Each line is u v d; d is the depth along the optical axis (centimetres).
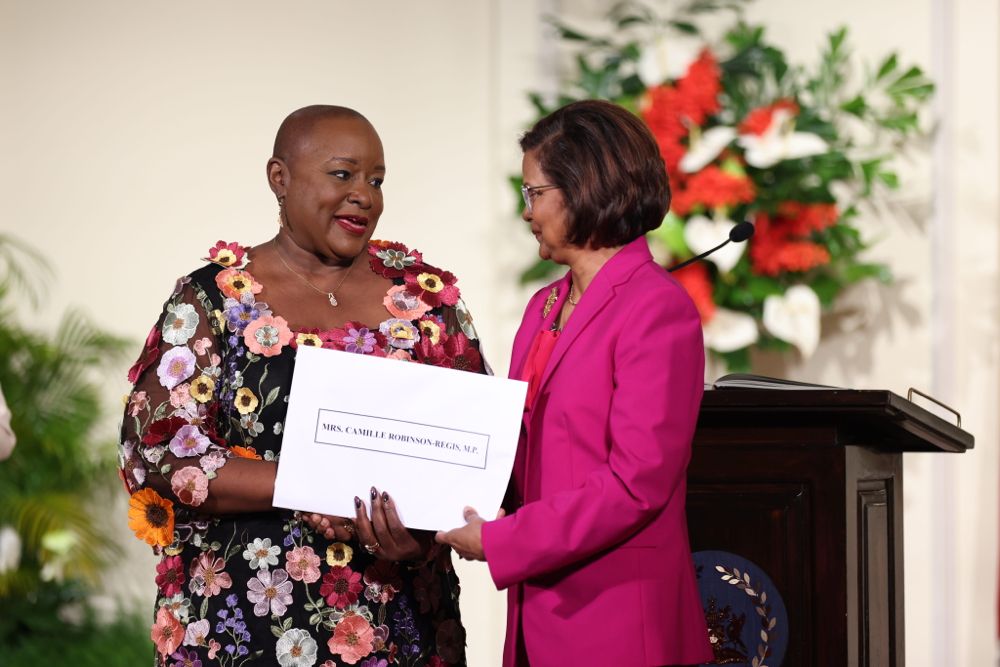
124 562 1084
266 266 483
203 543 459
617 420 415
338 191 470
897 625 524
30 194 1125
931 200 968
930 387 967
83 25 1118
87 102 1116
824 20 987
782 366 990
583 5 1017
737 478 485
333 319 477
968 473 966
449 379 437
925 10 972
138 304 1102
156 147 1102
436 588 477
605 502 408
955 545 965
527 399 450
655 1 1008
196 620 454
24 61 1128
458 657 484
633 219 443
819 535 475
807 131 918
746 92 962
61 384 1077
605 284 438
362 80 1066
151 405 455
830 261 929
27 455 1060
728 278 916
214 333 465
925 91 947
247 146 1087
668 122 911
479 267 1040
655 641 420
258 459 453
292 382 438
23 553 1051
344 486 436
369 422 436
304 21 1077
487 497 432
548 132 448
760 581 482
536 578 436
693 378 423
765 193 908
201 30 1095
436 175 1050
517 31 1025
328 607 454
